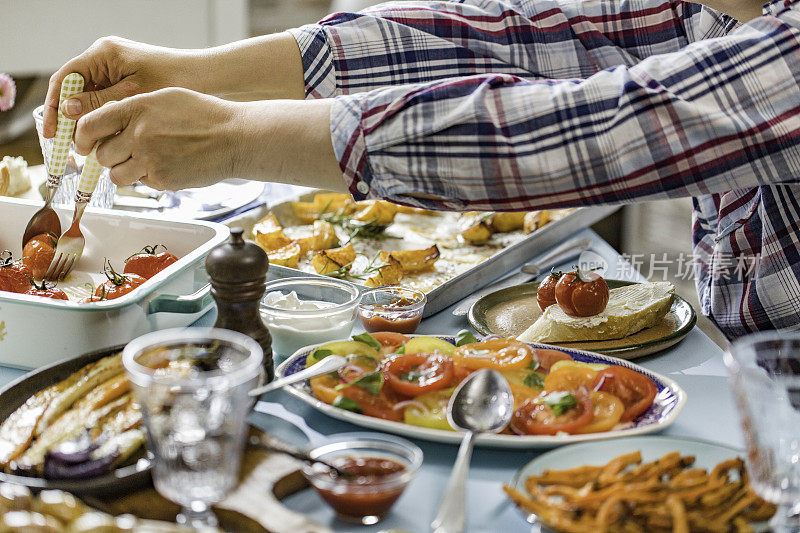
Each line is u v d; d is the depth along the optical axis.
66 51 3.20
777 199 1.34
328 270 1.57
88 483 0.80
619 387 1.01
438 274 1.63
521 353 1.07
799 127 1.02
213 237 1.39
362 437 0.88
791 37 1.04
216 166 1.12
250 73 1.49
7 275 1.25
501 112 1.04
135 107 1.10
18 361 1.15
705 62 1.03
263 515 0.78
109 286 1.25
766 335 0.79
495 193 1.06
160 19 3.35
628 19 1.60
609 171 1.03
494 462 0.94
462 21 1.58
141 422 0.90
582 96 1.03
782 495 0.76
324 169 1.08
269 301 1.27
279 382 0.96
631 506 0.77
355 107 1.06
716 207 1.54
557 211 1.88
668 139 1.01
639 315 1.28
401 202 1.10
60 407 0.93
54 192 1.39
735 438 0.99
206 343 0.88
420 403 0.97
